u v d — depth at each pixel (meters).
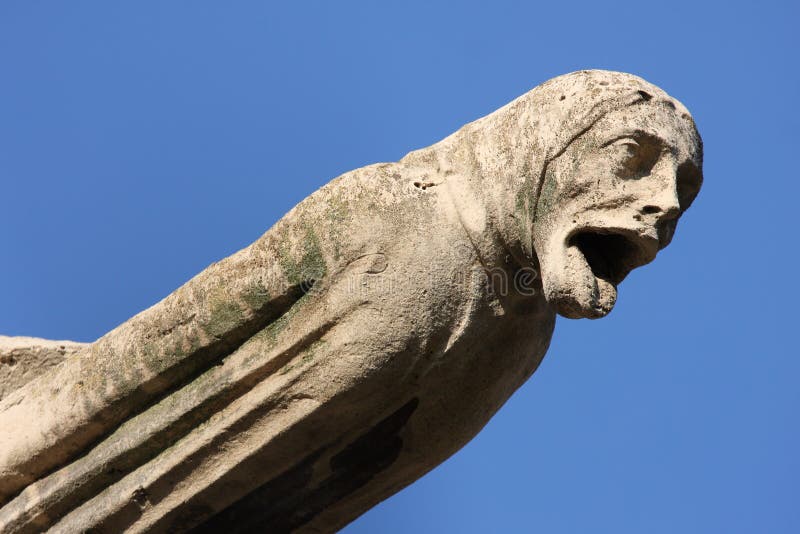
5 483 13.37
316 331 12.48
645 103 12.41
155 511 12.83
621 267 12.43
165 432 12.82
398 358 12.41
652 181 12.27
